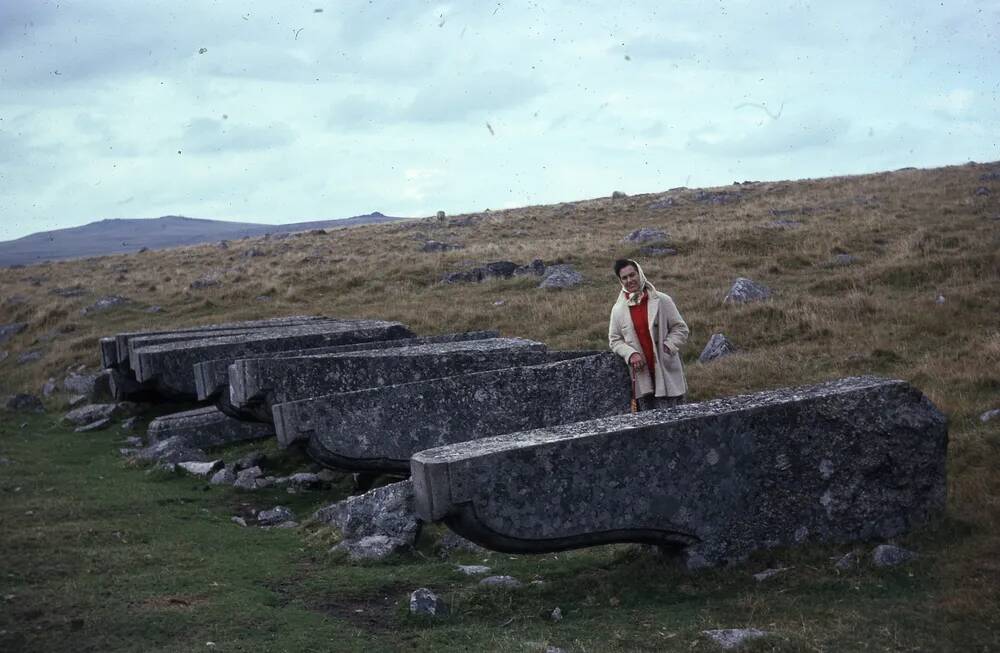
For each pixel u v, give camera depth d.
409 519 7.29
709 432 5.77
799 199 37.56
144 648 4.85
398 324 14.72
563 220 43.88
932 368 10.24
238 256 42.19
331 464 9.24
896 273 16.62
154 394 15.24
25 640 4.97
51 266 49.81
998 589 4.90
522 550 5.52
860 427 5.98
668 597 5.47
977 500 6.27
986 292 13.59
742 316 14.72
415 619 5.41
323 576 6.46
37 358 22.08
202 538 7.66
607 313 17.17
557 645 4.78
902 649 4.38
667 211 41.72
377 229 51.19
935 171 41.88
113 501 9.11
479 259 27.91
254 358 10.68
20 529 7.77
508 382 9.32
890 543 5.84
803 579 5.45
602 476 5.61
